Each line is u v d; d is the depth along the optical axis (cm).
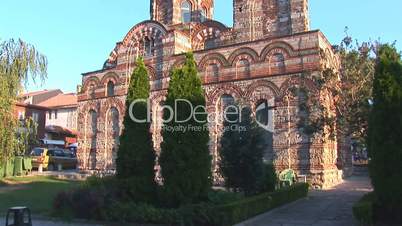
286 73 2945
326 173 2809
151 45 3900
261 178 2028
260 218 1733
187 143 1670
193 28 4069
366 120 2072
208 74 3300
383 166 1492
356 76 2181
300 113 2847
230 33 3784
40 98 8081
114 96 4000
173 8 4488
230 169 2009
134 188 1762
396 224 1486
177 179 1647
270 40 3050
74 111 7038
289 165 2852
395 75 1541
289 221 1669
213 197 1689
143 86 1970
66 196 1758
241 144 2012
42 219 1734
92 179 1941
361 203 1559
